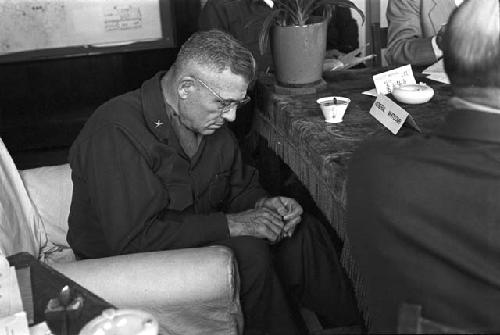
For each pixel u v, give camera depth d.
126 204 1.54
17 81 3.65
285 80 2.11
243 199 1.88
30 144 3.82
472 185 0.86
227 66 1.50
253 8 2.83
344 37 3.19
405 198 0.88
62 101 3.78
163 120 1.59
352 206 0.96
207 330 1.39
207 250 1.39
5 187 1.70
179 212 1.65
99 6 3.55
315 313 2.04
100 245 1.67
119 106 1.61
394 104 1.68
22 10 3.44
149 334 0.79
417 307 0.64
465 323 0.89
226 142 1.79
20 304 1.00
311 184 1.71
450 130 0.90
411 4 2.56
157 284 1.32
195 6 3.69
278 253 1.77
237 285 1.40
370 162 0.93
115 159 1.54
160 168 1.61
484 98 0.87
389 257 0.90
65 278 1.08
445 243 0.87
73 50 3.62
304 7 2.00
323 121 1.80
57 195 1.87
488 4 0.84
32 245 1.75
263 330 1.65
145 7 3.63
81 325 0.93
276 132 2.08
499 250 0.86
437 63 2.28
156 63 3.80
